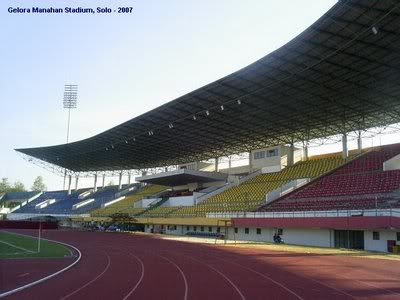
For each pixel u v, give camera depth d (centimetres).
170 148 6988
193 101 4581
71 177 10369
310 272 2000
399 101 4238
